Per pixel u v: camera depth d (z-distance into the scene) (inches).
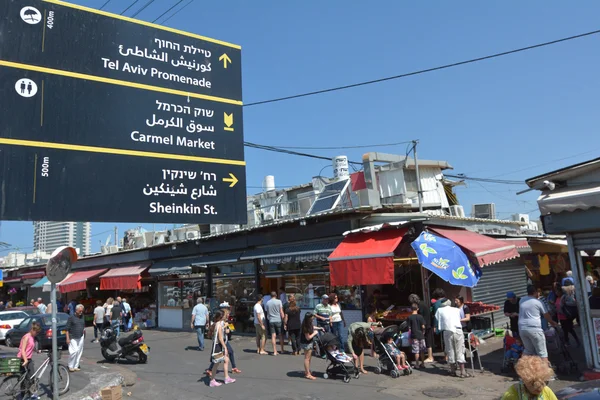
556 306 488.7
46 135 247.9
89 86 266.7
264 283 693.3
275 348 537.3
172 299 885.8
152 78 291.3
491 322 567.5
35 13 255.1
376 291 570.6
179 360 535.8
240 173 318.0
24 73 246.7
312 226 594.2
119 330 765.9
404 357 405.1
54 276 325.1
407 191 663.1
